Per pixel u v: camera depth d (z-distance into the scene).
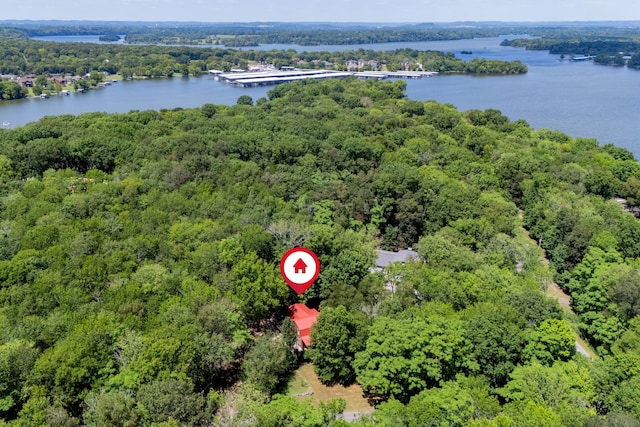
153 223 79.69
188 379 50.09
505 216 94.56
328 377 58.47
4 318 56.84
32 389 47.50
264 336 60.53
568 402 48.66
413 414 45.09
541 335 56.81
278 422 42.91
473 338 55.34
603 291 72.69
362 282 67.81
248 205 86.19
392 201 95.12
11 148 108.00
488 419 44.09
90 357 50.00
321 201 90.12
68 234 73.75
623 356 54.19
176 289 64.12
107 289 62.97
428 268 71.25
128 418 43.44
